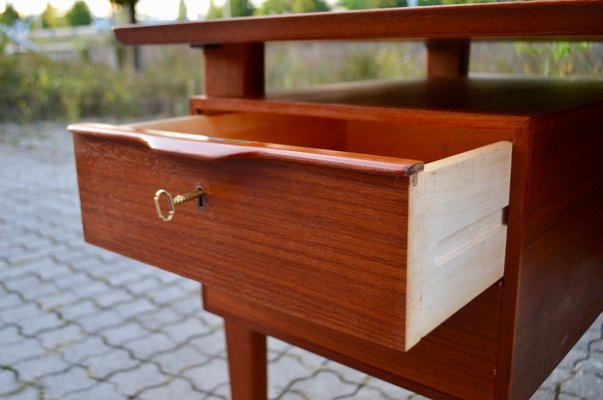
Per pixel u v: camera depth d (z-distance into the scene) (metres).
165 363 1.39
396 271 0.56
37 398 1.26
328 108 0.83
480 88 1.08
